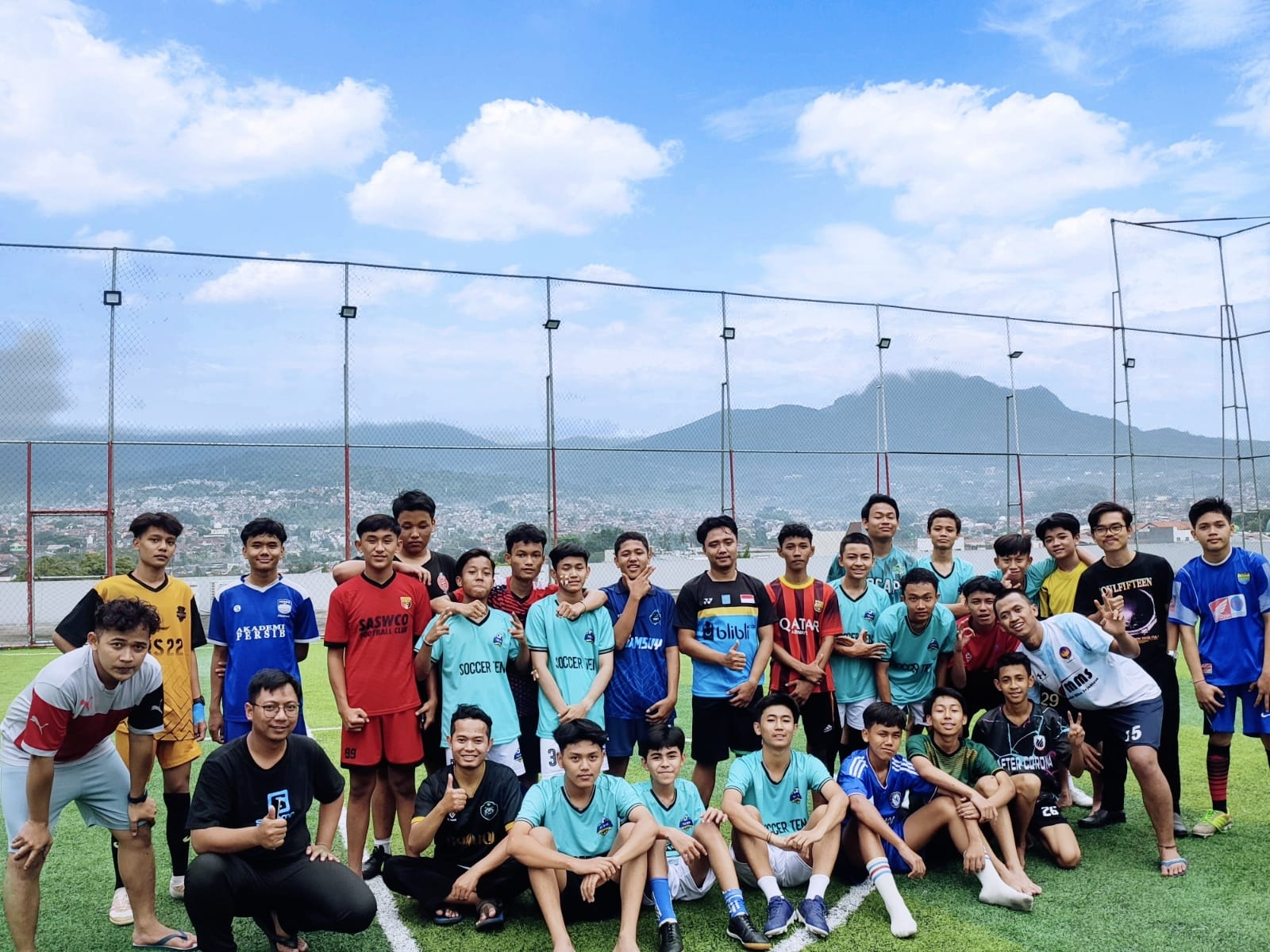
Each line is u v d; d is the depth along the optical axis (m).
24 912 3.47
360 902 3.51
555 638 4.74
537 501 12.97
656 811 4.29
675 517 13.63
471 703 4.50
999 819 4.38
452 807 3.93
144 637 3.43
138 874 3.78
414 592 4.63
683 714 8.65
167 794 4.36
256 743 3.60
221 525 12.17
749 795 4.38
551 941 3.85
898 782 4.56
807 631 5.36
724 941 3.87
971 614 5.43
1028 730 4.71
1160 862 4.54
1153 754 4.62
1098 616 5.23
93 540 12.05
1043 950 3.70
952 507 15.27
